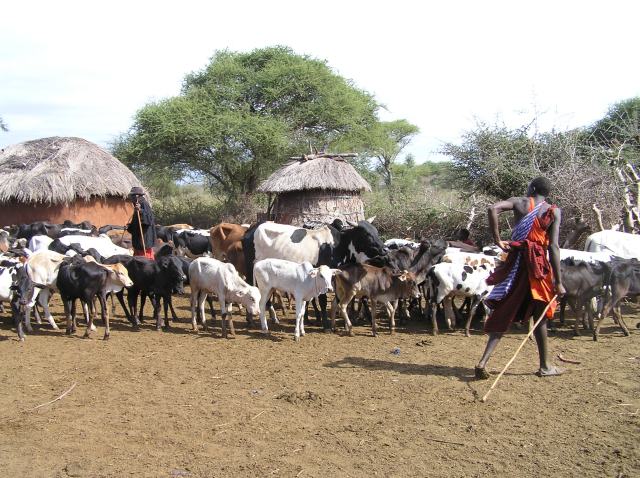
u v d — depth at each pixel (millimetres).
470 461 5191
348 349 9125
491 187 17453
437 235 17953
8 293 9930
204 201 33781
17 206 20906
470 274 9734
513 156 16891
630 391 6848
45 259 10516
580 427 5863
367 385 7258
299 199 19344
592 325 9758
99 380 7652
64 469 5164
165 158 27906
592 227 14117
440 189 24266
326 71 29234
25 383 7574
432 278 10031
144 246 12141
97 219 21938
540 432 5770
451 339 9695
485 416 6184
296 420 6184
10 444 5699
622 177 14445
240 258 12562
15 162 21469
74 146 22062
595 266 9469
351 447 5508
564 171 14828
